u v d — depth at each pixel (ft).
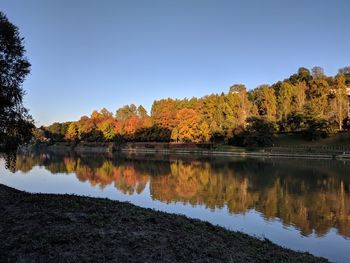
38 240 33.42
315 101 357.20
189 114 356.59
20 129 61.16
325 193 101.76
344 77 398.01
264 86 436.35
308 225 64.28
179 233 38.47
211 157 271.69
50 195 59.21
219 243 36.88
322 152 264.11
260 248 38.27
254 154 279.90
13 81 57.11
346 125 342.03
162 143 380.58
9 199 54.19
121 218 41.88
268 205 82.94
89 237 34.14
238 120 357.00
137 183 120.78
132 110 587.68
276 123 344.08
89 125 466.70
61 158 261.65
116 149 396.16
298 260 35.73
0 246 32.27
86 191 101.30
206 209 77.36
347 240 55.21
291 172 158.81
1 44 55.62
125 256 30.09
